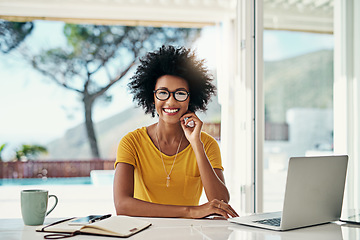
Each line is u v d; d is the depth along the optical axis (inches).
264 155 109.4
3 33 370.6
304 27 111.0
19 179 338.6
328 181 54.4
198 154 70.9
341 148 106.5
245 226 53.1
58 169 344.8
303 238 46.7
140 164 73.5
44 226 50.4
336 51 107.9
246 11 112.3
